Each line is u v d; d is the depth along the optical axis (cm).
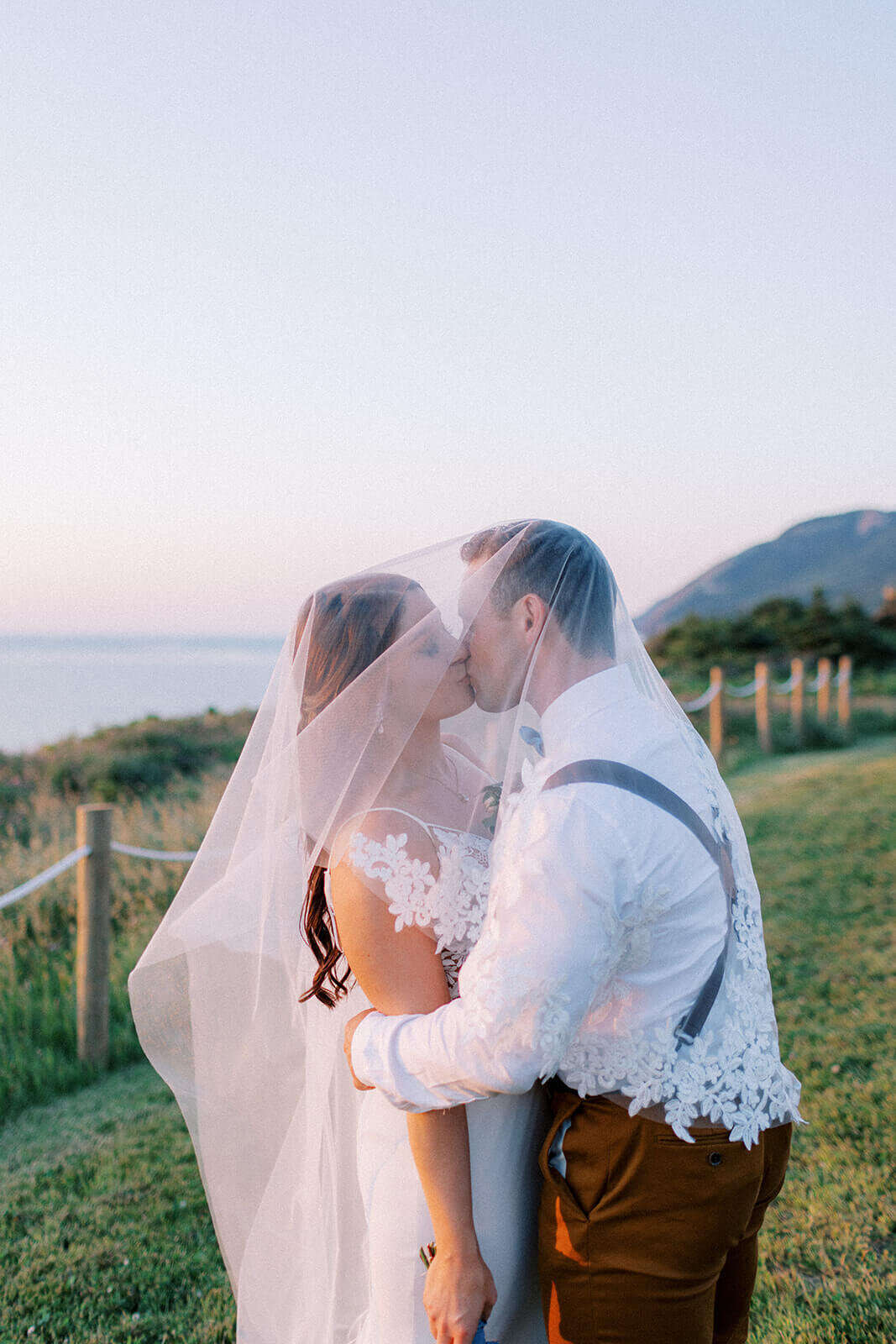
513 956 130
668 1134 136
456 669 158
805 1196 310
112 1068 462
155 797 1099
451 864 152
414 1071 138
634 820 136
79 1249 307
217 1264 297
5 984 524
